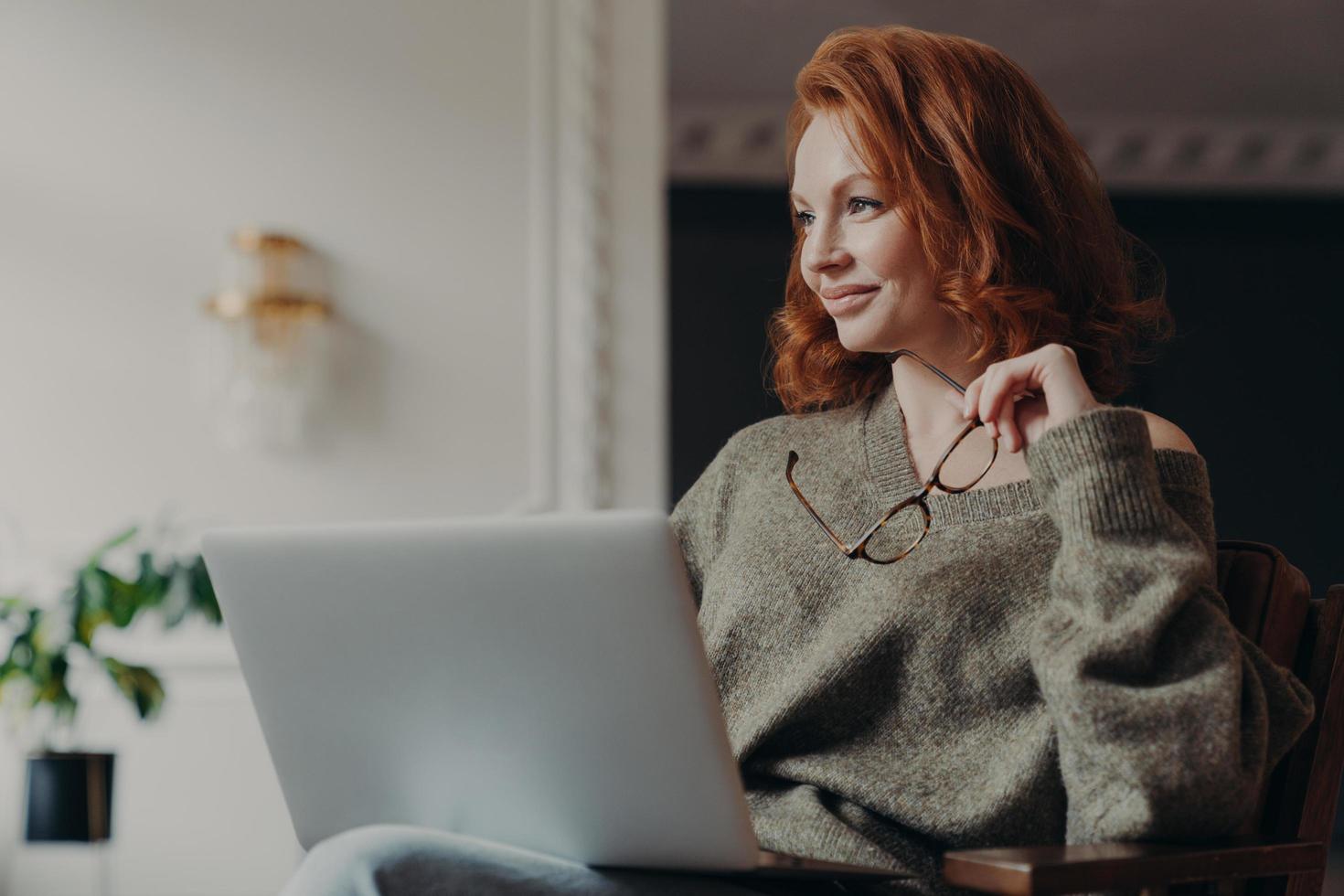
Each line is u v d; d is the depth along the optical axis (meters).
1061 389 1.06
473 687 0.92
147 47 3.14
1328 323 6.41
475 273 3.18
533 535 0.86
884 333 1.24
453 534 0.89
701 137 5.93
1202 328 6.39
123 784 3.00
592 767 0.90
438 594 0.91
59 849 2.98
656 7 3.25
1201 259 6.39
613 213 3.22
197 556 2.91
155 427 3.09
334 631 0.96
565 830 0.94
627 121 3.24
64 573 3.04
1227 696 0.96
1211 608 1.02
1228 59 5.46
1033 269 1.26
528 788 0.94
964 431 1.11
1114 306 1.29
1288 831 1.11
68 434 3.08
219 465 3.10
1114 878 0.85
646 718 0.87
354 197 3.16
